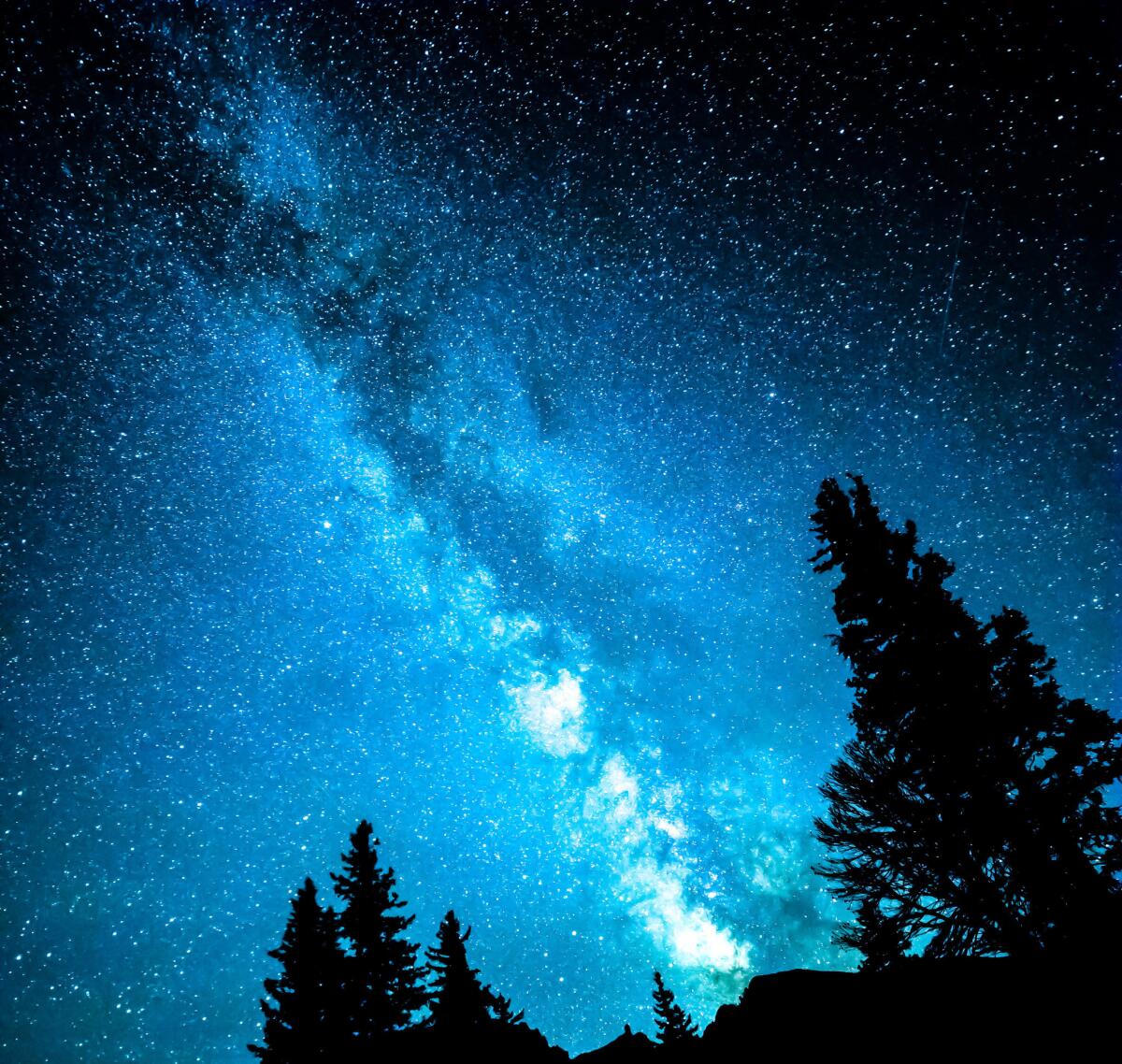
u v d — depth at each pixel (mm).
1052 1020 5449
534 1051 11773
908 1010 6418
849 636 8508
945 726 7371
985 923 6855
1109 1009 5309
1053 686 7336
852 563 8625
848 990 7348
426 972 11852
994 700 7332
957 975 6590
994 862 6848
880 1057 5910
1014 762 7047
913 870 7250
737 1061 7191
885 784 7496
